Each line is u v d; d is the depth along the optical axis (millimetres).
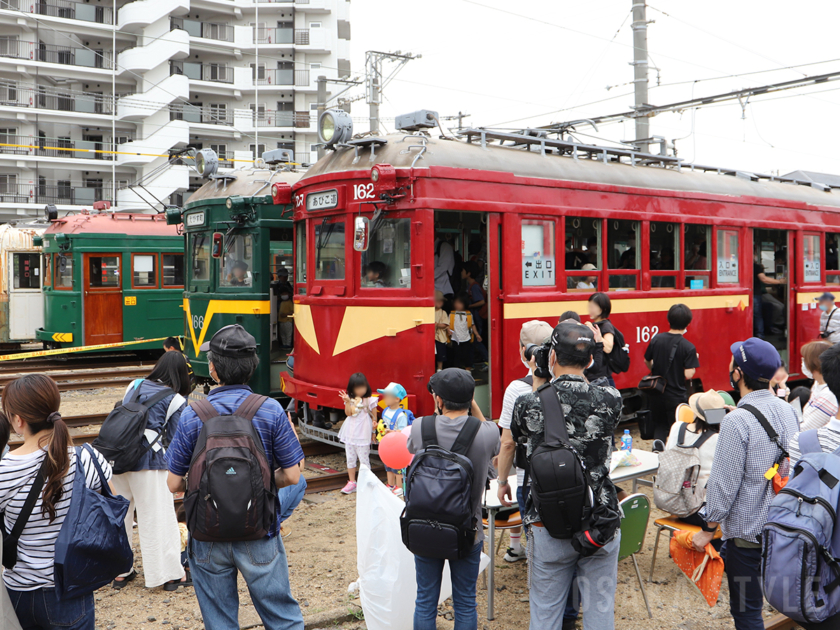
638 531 4535
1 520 3109
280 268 11273
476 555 3639
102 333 15938
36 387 3162
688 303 9586
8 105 38500
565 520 3168
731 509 3648
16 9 38906
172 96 41688
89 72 40031
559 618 3406
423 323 7086
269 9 46688
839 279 12398
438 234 9297
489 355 7535
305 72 46719
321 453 8945
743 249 10398
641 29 14773
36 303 18250
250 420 3352
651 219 9078
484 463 3549
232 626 3348
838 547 2992
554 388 3361
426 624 3627
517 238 7699
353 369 7582
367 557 4094
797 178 12781
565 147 8719
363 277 7539
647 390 7738
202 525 3127
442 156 7367
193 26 43812
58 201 39500
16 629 3150
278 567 3381
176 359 5062
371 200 7297
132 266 16250
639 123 14844
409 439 3652
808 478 3068
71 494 3148
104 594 4910
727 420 3607
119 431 4746
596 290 8508
